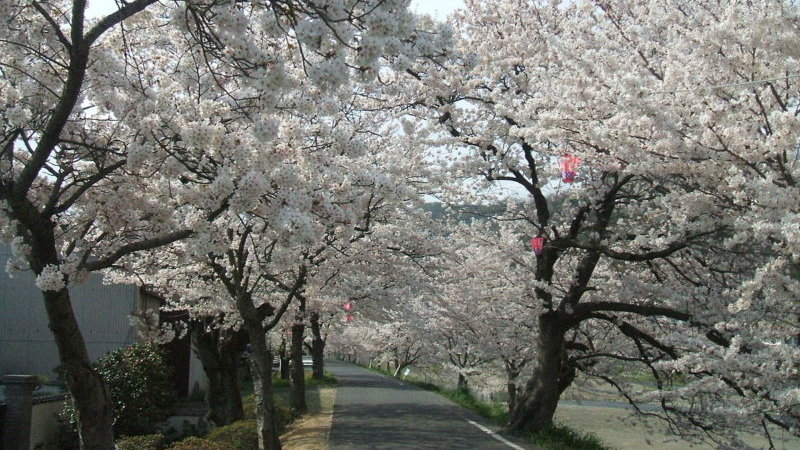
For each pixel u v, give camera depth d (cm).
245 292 1088
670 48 912
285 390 3092
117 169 708
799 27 730
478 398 2627
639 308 1242
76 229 759
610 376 1642
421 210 1544
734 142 777
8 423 1191
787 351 781
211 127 600
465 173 1347
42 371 2261
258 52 551
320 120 1013
